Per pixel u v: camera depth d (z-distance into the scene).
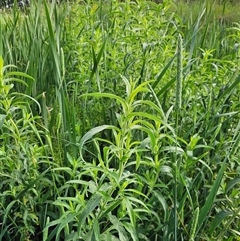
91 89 2.44
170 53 2.51
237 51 2.50
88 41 2.76
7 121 1.76
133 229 1.43
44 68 2.90
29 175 1.80
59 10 3.48
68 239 1.52
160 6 2.64
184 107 2.17
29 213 1.78
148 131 1.40
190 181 1.80
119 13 2.79
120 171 1.44
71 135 1.87
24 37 3.30
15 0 3.31
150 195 1.97
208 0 3.21
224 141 2.02
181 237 1.76
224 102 2.14
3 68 1.65
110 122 2.30
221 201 2.01
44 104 2.02
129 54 2.52
